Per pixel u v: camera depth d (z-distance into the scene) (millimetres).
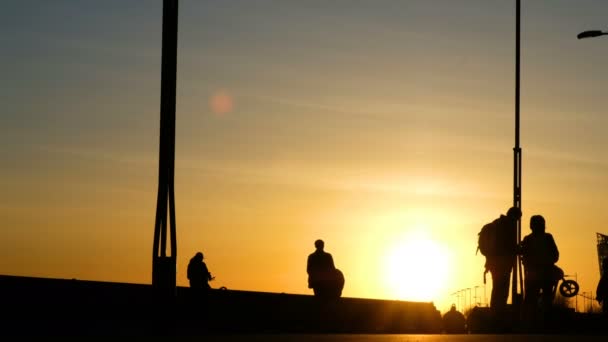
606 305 30000
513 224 27453
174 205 19203
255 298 29922
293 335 21938
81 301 26703
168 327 19109
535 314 28031
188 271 36812
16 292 25234
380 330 31484
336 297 32219
